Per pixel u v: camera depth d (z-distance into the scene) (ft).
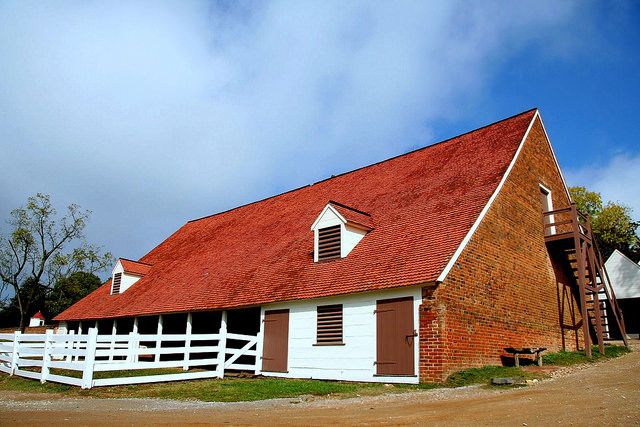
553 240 70.54
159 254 116.06
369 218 69.41
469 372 49.60
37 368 71.72
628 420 25.55
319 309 60.75
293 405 38.04
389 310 53.47
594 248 77.82
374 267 57.67
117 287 103.60
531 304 64.59
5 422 28.66
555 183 79.00
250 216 105.50
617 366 54.75
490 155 69.36
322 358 58.80
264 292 67.82
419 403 36.73
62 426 27.12
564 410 29.68
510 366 55.11
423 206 65.62
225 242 98.37
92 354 49.62
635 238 186.50
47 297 180.45
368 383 52.54
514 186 65.62
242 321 74.95
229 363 62.08
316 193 94.73
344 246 63.98
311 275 64.59
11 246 150.20
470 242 54.95
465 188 64.34
